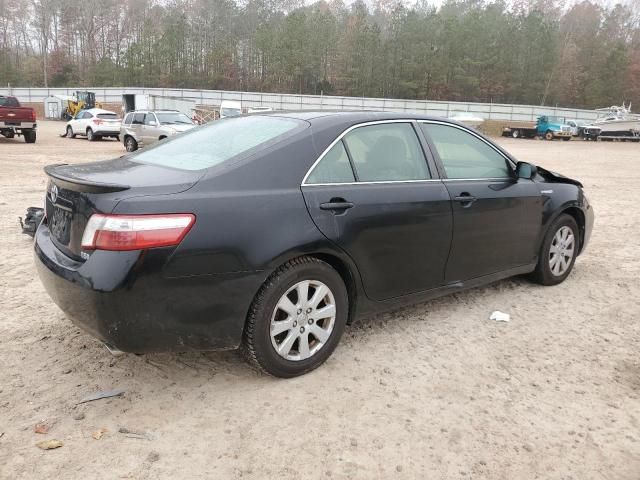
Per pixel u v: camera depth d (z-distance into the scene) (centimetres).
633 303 496
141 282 276
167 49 9644
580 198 534
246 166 319
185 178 305
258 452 273
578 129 4762
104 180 306
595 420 310
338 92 9262
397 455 274
